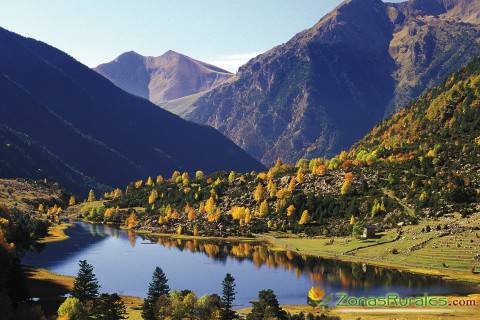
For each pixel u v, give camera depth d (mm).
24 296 144750
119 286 190000
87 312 137625
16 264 146000
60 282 182625
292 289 183500
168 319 137750
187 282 195250
